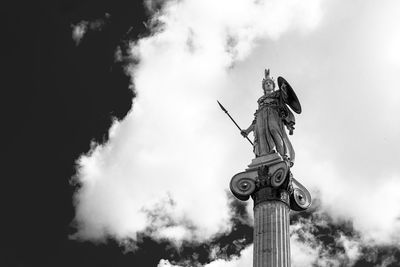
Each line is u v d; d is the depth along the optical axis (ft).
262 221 82.38
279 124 91.97
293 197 87.35
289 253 80.33
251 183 86.63
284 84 94.89
